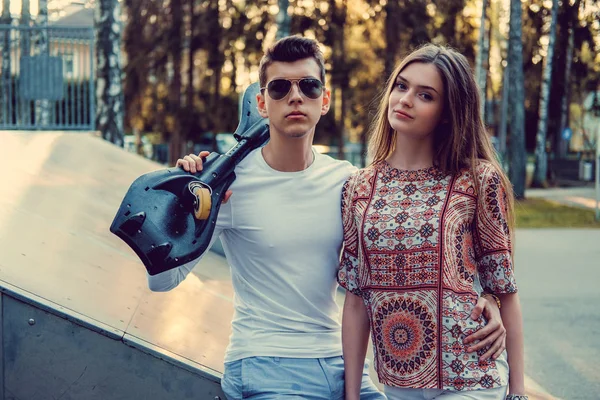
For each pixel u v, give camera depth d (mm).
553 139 31219
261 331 2326
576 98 32688
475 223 2242
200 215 2201
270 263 2352
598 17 25094
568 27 25375
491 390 2176
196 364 2451
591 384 5004
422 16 23703
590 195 24047
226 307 3568
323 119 25109
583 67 25703
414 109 2273
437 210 2205
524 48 26203
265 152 2434
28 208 3746
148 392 2416
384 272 2227
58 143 6168
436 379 2164
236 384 2293
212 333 2961
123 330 2473
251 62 25516
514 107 22234
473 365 2160
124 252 3678
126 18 25250
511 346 2254
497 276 2230
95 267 3207
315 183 2400
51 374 2377
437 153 2305
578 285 8766
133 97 25094
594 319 6973
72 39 10359
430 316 2172
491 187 2225
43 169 4953
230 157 2375
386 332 2234
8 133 6141
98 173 5461
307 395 2264
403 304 2203
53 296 2488
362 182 2348
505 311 2258
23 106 10242
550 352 5840
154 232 2170
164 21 25000
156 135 26984
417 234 2195
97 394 2396
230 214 2383
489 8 28344
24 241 3121
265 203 2363
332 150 32812
